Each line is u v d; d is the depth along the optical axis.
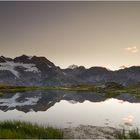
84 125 42.94
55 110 67.88
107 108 73.19
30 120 48.69
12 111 65.06
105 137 33.50
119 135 32.75
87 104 87.38
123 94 156.50
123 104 86.19
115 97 127.44
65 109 70.69
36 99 110.50
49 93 170.62
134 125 43.12
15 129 31.52
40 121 47.47
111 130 38.28
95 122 46.81
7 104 84.81
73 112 63.19
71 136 33.47
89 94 161.88
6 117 53.12
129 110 67.44
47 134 29.97
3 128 32.34
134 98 118.69
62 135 31.22
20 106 78.81
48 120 48.91
